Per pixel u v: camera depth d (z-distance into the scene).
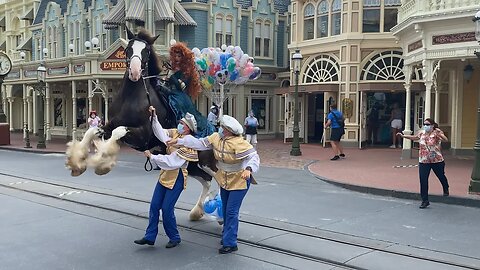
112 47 23.52
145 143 7.18
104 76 23.77
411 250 6.84
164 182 6.99
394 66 23.41
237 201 6.84
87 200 10.47
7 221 8.63
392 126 23.56
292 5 27.05
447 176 13.48
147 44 7.42
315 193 11.53
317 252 6.74
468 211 9.66
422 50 16.11
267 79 30.69
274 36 30.95
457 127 19.33
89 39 29.67
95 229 8.10
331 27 24.98
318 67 25.78
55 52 32.62
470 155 19.25
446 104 21.81
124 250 6.93
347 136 23.86
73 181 13.34
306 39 26.58
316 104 28.02
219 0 28.55
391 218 8.92
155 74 7.60
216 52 8.92
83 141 6.80
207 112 27.95
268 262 6.41
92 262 6.40
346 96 23.88
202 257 6.62
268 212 9.31
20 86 38.56
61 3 33.12
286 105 26.62
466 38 14.94
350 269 6.12
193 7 27.56
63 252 6.83
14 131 40.31
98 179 13.73
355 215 9.14
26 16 36.47
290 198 10.84
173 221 7.06
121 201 10.38
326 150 22.39
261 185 12.65
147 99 7.17
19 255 6.69
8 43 40.16
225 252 6.77
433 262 6.35
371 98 24.81
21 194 11.36
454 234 7.80
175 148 6.97
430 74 16.08
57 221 8.64
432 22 15.54
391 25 23.61
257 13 30.19
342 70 24.06
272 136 31.23
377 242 7.23
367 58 23.72
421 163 10.02
